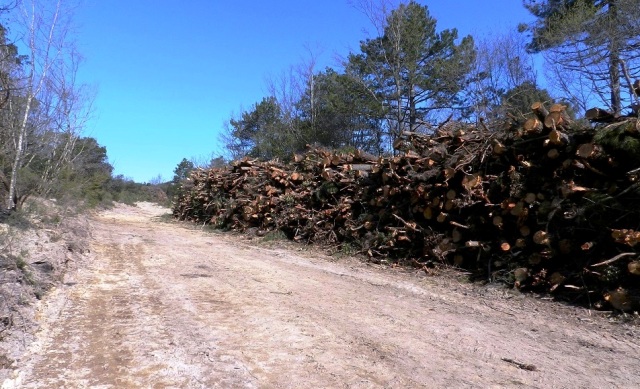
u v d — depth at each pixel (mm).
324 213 13508
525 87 23016
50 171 13422
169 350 4863
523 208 8117
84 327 5562
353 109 28109
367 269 10219
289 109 32719
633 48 17422
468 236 9344
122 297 7055
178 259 10977
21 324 5293
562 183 7742
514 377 4344
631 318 6145
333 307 6809
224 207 20172
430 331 5734
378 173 11859
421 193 10188
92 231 15438
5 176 11398
